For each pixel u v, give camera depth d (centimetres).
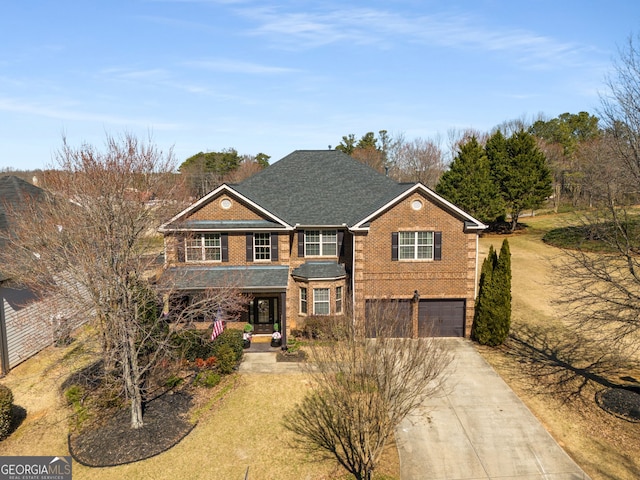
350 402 1319
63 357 2256
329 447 1546
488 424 1689
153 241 2062
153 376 2022
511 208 5562
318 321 2391
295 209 2720
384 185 2922
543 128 9331
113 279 1605
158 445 1542
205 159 9538
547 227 5762
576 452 1516
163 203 2031
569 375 2069
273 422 1700
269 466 1450
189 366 2173
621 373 2081
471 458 1493
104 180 1631
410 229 2472
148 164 1908
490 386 1980
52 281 1844
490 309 2406
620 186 1903
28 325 2162
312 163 3077
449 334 2581
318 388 1956
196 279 2389
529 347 2416
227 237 2522
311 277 2489
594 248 2744
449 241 2492
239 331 2362
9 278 2034
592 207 2694
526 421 1706
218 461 1472
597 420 1697
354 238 2473
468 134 9275
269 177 2980
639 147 1853
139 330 1764
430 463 1470
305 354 2323
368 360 1310
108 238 1577
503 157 5634
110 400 1795
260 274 2470
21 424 1684
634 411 1711
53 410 1778
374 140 9188
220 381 2028
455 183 5406
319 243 2644
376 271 2498
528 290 3431
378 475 1408
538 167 5581
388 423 1281
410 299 2522
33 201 2294
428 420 1720
